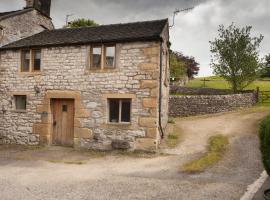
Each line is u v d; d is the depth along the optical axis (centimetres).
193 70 4428
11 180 831
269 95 2492
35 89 1422
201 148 1224
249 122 1680
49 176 874
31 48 1440
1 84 1504
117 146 1245
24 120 1443
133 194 706
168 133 1464
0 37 1530
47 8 1883
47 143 1388
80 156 1179
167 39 1511
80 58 1338
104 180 827
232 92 2473
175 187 754
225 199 662
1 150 1320
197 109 2044
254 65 2239
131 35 1261
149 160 1078
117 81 1265
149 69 1219
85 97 1319
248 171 896
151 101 1206
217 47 2312
